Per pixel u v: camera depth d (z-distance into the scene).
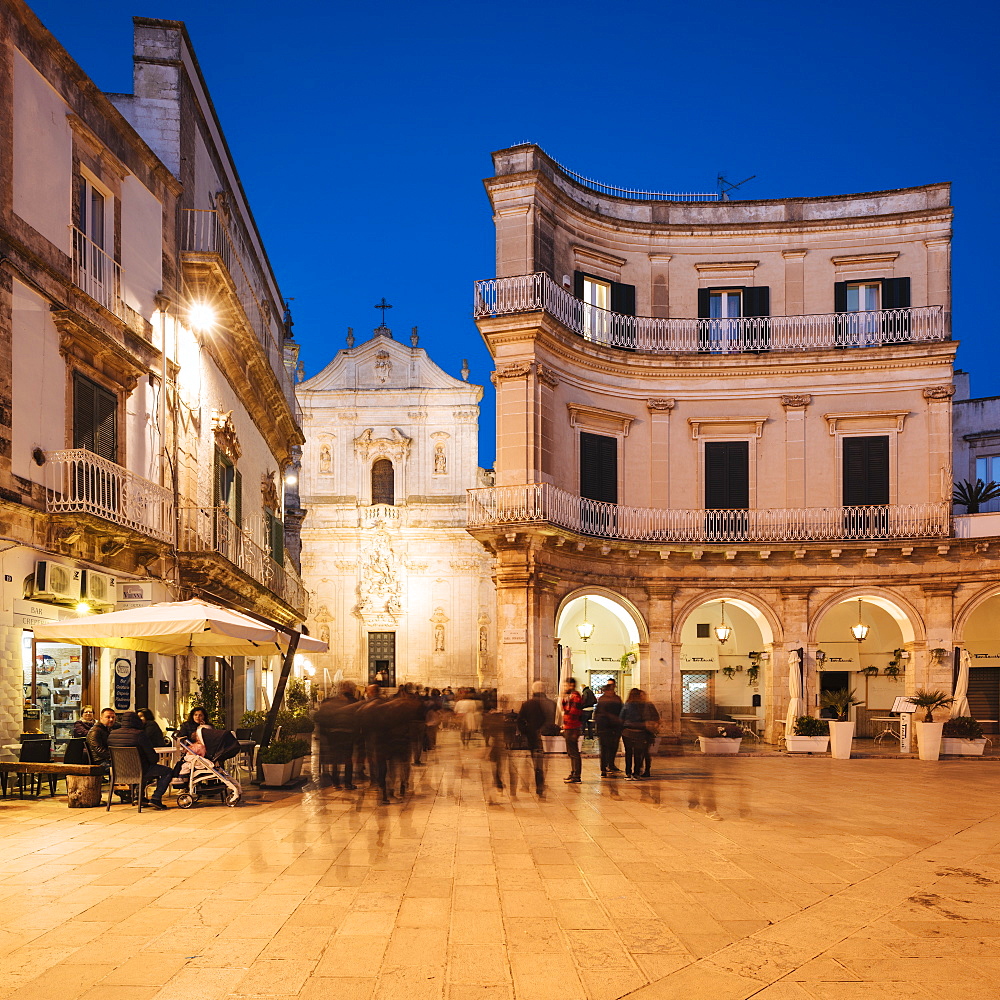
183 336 20.77
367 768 17.78
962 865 9.91
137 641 16.14
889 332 28.11
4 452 14.11
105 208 17.86
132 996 5.90
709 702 32.75
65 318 15.64
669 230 29.11
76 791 13.50
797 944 7.01
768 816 13.22
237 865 9.55
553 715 25.14
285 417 31.38
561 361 27.22
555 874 9.24
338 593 47.72
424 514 48.09
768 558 27.62
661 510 28.05
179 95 20.81
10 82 14.62
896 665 31.36
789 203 29.19
